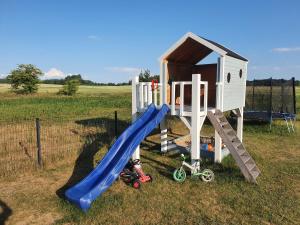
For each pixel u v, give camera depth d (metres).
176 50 10.25
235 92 11.12
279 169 9.73
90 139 13.80
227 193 7.62
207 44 9.56
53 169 9.72
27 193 7.71
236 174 9.05
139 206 6.88
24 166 9.69
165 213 6.52
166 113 9.14
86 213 6.47
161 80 10.39
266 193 7.62
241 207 6.80
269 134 16.56
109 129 16.34
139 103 10.41
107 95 64.69
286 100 19.56
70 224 6.07
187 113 8.85
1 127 17.80
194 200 7.23
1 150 12.08
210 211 6.63
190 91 12.30
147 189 7.93
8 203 7.09
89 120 20.78
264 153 12.10
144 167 9.88
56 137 14.62
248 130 17.77
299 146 13.48
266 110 20.80
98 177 7.56
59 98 52.62
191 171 8.75
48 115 25.19
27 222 6.19
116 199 7.20
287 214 6.47
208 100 12.35
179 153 11.58
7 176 8.93
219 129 9.01
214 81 12.19
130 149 7.75
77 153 11.50
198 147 8.80
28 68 72.00
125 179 8.39
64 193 7.70
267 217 6.30
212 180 8.45
